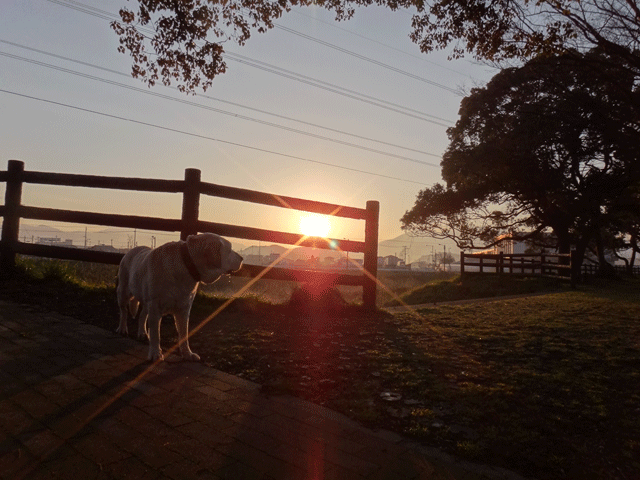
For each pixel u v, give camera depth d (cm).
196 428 295
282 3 807
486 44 877
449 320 759
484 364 484
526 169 2244
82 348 452
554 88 1194
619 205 2461
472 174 2627
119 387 356
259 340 536
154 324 432
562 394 396
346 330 632
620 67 946
